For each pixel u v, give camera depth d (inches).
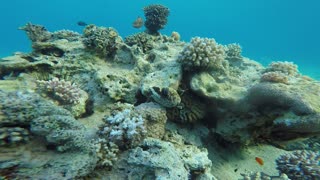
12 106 21.6
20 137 20.4
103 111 36.9
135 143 27.7
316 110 27.6
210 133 37.7
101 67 45.1
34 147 21.0
